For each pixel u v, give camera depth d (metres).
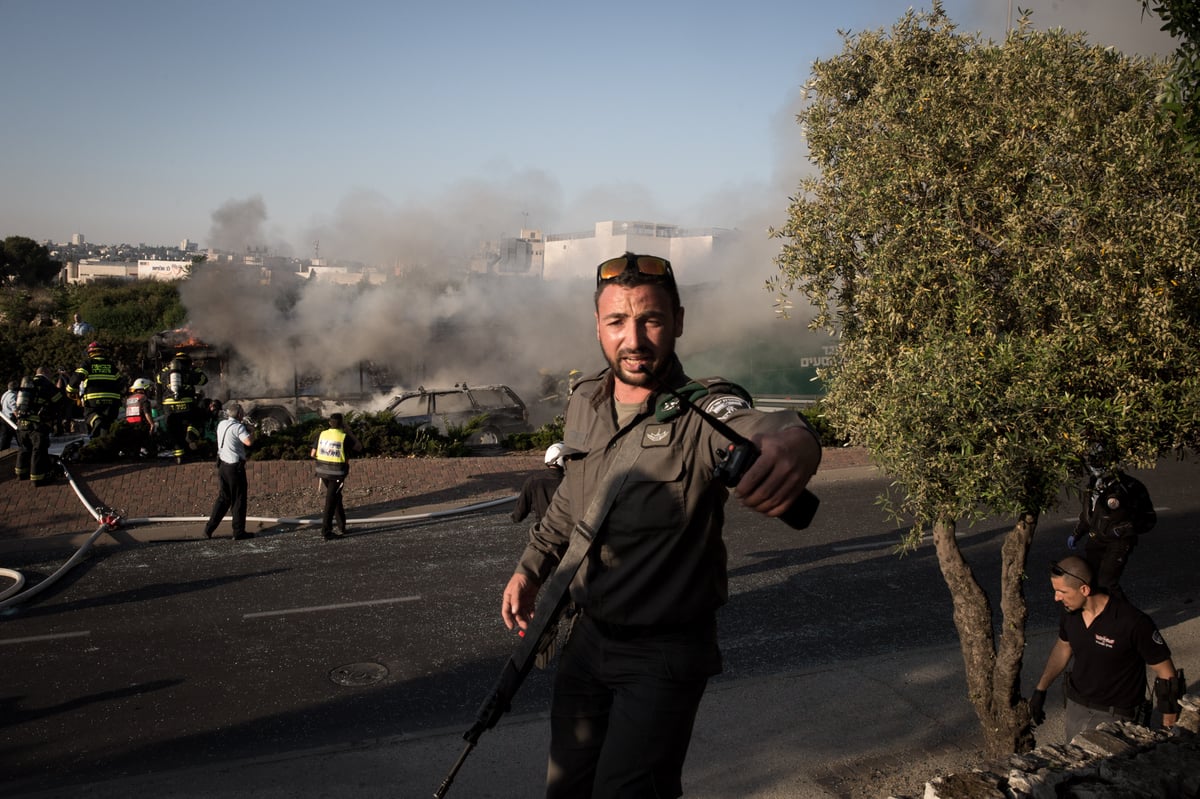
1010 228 4.22
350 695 6.77
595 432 2.04
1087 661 4.84
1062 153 4.21
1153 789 2.95
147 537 11.63
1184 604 8.63
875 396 4.69
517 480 14.88
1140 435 4.04
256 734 6.14
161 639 8.02
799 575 9.76
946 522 4.82
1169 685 4.63
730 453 1.38
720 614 8.57
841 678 6.88
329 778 5.41
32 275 66.81
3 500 12.89
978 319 4.18
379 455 16.45
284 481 14.38
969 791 3.02
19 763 5.73
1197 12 3.86
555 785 2.14
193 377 15.60
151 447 15.38
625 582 1.92
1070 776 3.11
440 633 8.10
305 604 8.96
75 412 20.08
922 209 4.54
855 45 5.09
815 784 5.29
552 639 2.12
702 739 5.88
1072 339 3.99
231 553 10.94
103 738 6.09
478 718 1.97
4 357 27.11
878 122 4.79
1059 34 4.55
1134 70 4.46
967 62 4.61
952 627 8.16
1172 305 3.90
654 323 1.86
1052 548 10.80
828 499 13.62
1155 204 3.91
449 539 11.54
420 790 5.26
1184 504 13.09
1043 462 4.04
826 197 5.02
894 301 4.48
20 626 8.41
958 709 6.31
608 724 2.03
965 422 4.10
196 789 5.31
